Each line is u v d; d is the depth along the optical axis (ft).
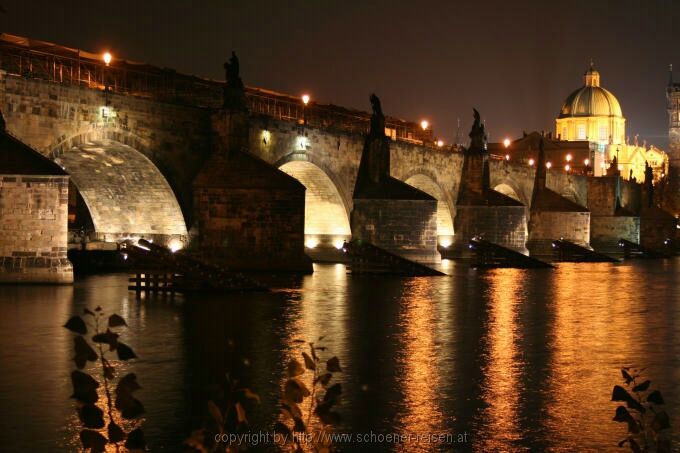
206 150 227.61
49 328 114.01
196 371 88.28
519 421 71.61
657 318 142.00
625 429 69.67
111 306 139.13
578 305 162.09
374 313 140.05
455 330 122.21
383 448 63.93
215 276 167.22
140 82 257.34
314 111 334.24
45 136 185.98
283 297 161.38
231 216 221.66
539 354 103.24
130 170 216.95
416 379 86.99
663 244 542.98
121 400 42.70
